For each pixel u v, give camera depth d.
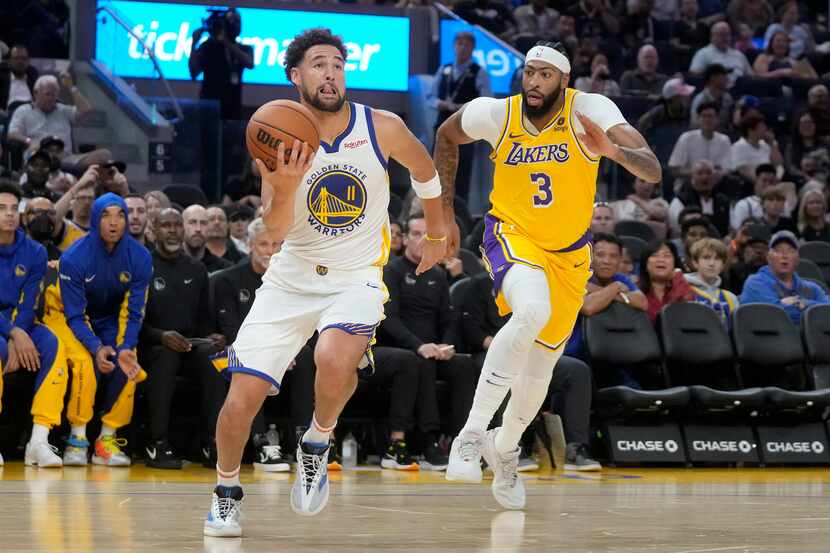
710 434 10.84
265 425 9.92
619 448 10.54
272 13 18.23
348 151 5.21
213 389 9.73
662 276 11.48
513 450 6.66
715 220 15.30
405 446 9.97
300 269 5.28
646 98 17.92
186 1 17.62
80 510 6.09
